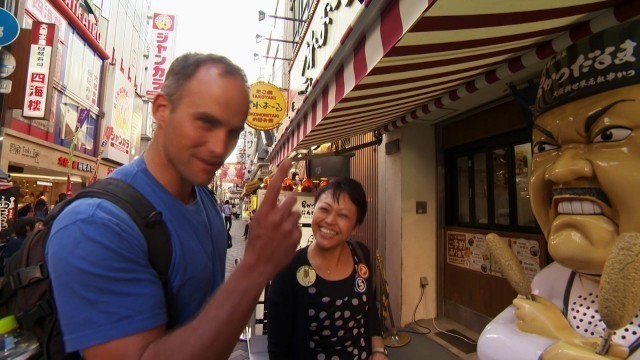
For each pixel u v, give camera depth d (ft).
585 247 4.52
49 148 37.19
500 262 5.38
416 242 15.47
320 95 11.23
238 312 2.43
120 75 59.11
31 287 2.85
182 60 3.21
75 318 2.49
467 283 14.24
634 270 3.52
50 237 2.75
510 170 12.55
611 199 4.39
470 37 6.06
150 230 3.04
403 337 13.73
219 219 4.61
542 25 6.33
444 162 15.90
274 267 2.59
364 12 6.37
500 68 8.88
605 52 4.55
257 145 65.05
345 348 5.87
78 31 44.42
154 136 3.60
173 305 3.28
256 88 25.59
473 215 14.43
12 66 18.10
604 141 4.52
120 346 2.50
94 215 2.73
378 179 18.78
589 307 4.85
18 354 2.84
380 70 6.88
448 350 12.77
